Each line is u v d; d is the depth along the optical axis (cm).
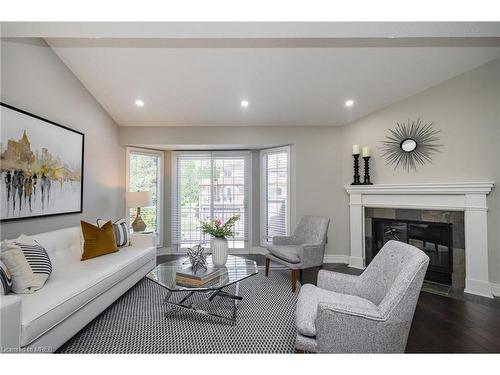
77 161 308
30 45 242
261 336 195
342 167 419
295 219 418
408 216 338
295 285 291
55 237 244
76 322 182
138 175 443
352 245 392
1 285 157
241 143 426
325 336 134
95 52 275
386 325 132
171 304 231
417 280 134
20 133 229
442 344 185
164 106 372
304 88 331
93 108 345
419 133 325
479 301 257
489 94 269
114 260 257
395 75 301
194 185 475
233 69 299
